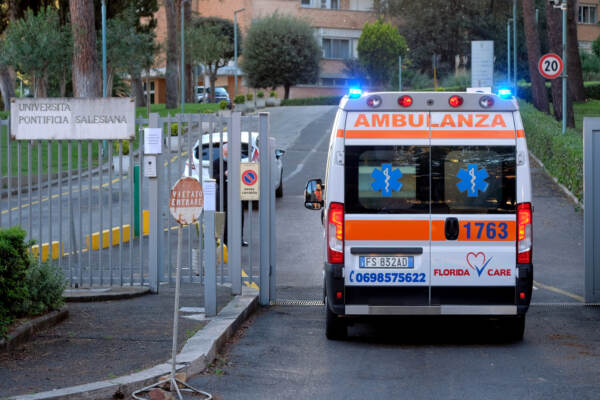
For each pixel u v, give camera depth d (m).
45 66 49.75
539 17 102.00
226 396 9.56
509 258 11.80
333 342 12.51
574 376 10.45
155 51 63.03
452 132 11.84
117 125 15.62
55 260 18.66
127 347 11.30
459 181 11.82
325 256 12.30
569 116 47.81
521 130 11.84
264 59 97.50
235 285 15.73
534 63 58.22
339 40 113.69
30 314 12.54
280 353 11.72
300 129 58.84
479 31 100.94
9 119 15.47
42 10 50.28
